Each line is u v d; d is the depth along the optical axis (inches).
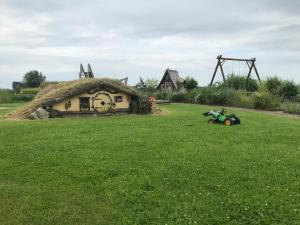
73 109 895.1
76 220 261.0
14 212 270.1
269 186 319.0
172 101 1736.0
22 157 409.4
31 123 711.1
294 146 474.9
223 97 1421.0
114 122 720.3
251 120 781.9
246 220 260.1
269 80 1379.2
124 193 303.1
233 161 394.9
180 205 281.3
